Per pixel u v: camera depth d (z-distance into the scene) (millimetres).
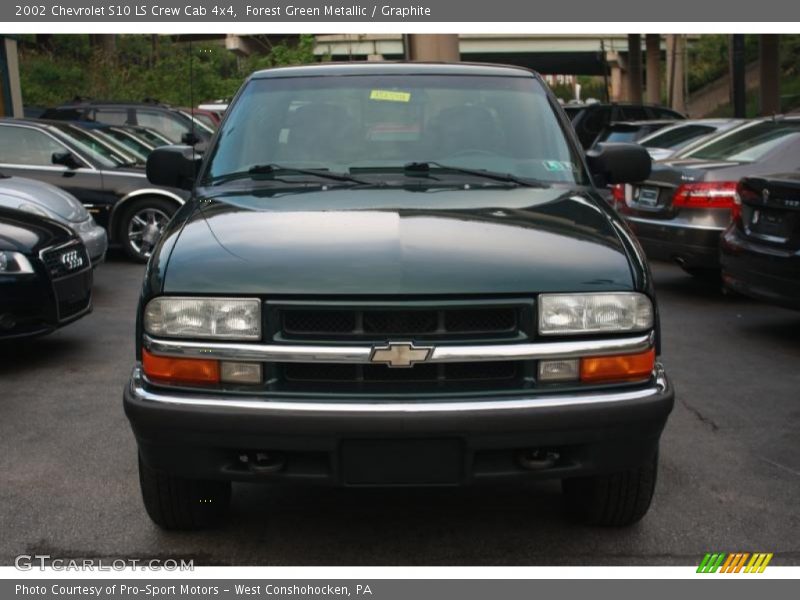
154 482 3627
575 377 3256
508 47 69750
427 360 3154
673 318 8117
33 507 4109
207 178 4406
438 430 3125
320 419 3115
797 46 58469
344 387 3201
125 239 11125
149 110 17094
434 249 3352
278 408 3135
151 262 3473
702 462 4660
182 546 3756
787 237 6672
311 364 3209
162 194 11039
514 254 3348
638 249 3576
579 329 3254
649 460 3564
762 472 4531
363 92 4680
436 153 4445
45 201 8281
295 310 3203
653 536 3840
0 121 11219
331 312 3195
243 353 3199
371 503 4168
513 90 4758
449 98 4664
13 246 6113
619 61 76375
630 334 3307
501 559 3641
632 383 3307
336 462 3182
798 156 8469
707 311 8414
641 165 4715
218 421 3166
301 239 3445
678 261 8695
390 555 3680
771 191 6781
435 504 4152
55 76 30500
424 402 3145
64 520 3982
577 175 4422
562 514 4047
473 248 3371
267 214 3758
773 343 7195
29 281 6105
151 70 30656
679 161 9031
